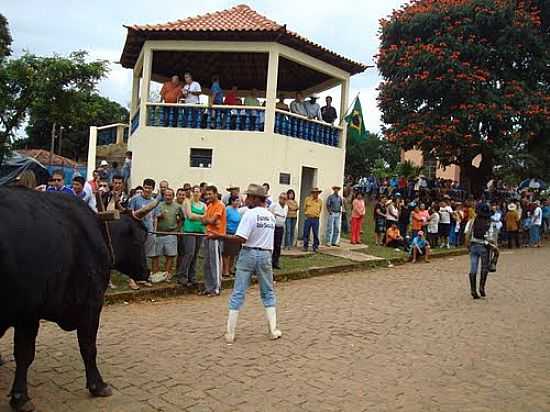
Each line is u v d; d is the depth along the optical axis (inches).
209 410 207.3
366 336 326.0
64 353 263.9
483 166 1090.7
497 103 950.4
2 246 166.7
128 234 240.4
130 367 250.7
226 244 468.8
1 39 1016.2
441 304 430.9
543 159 1021.2
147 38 642.8
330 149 722.8
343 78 729.0
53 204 193.5
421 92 1011.9
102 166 748.0
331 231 693.9
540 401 233.1
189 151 647.1
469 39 955.3
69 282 191.3
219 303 399.5
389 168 1569.9
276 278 504.7
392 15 1055.6
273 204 534.0
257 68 763.4
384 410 216.2
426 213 738.2
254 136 636.1
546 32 1044.5
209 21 660.7
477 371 270.7
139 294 397.7
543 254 816.3
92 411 200.2
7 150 729.0
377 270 605.3
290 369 259.8
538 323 378.6
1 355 253.8
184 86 733.3
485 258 460.8
